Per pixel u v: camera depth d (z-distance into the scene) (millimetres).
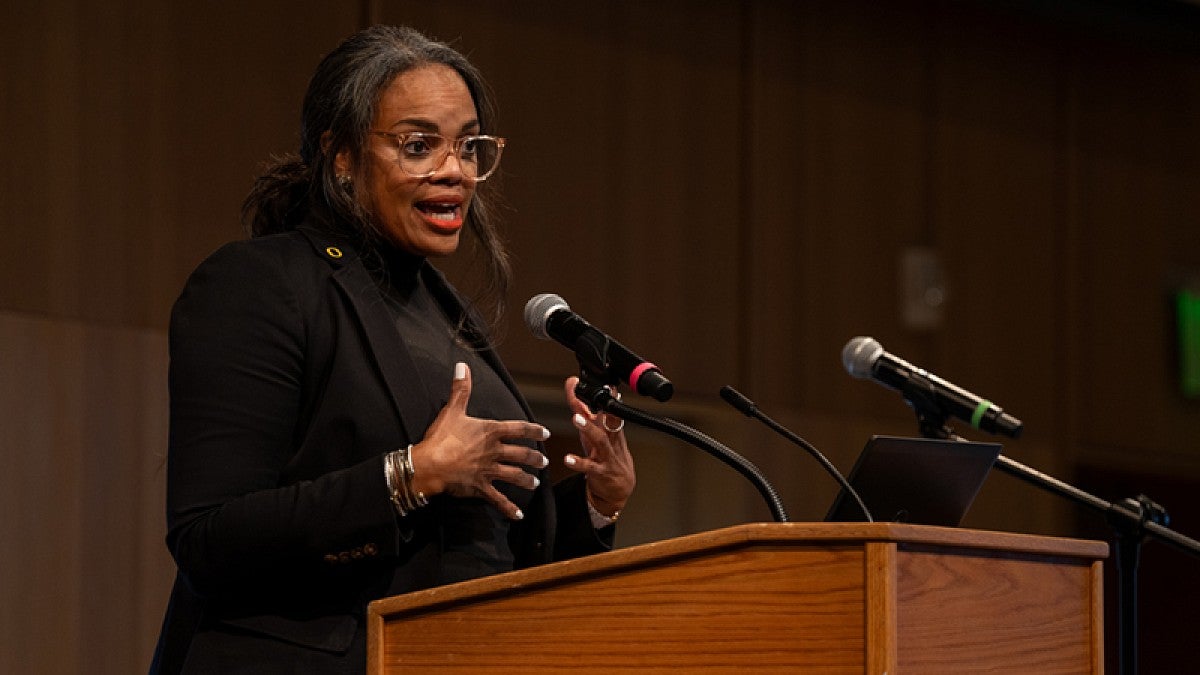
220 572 5910
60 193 12938
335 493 5883
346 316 6523
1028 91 20453
